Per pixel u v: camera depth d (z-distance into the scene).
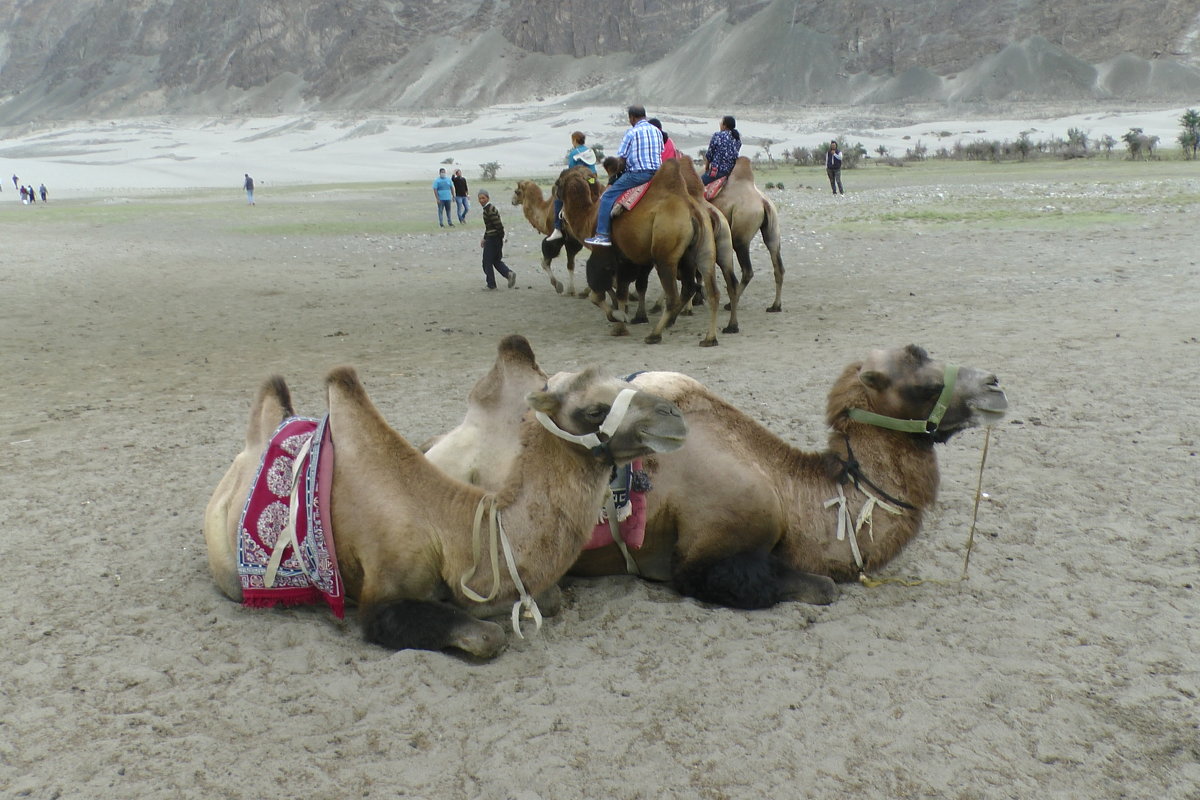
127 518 6.31
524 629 4.70
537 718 3.97
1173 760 3.73
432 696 4.11
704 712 4.02
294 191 62.81
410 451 4.49
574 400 4.07
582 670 4.34
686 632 4.64
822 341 11.54
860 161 74.62
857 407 4.86
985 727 3.91
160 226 33.84
